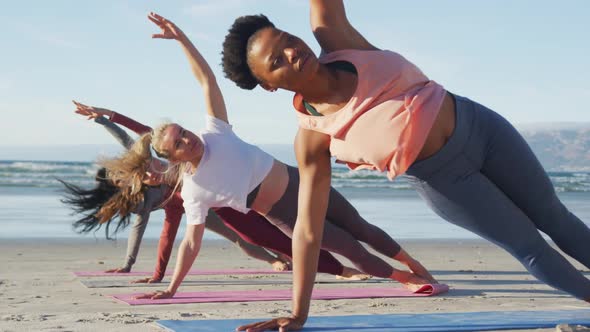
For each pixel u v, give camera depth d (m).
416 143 2.90
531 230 3.13
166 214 5.69
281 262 6.70
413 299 4.82
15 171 27.42
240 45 2.84
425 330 3.24
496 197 3.08
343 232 4.85
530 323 3.42
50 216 13.47
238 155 4.54
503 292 5.32
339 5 3.05
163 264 5.70
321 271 5.29
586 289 3.18
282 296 4.89
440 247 9.65
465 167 3.05
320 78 2.88
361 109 2.88
